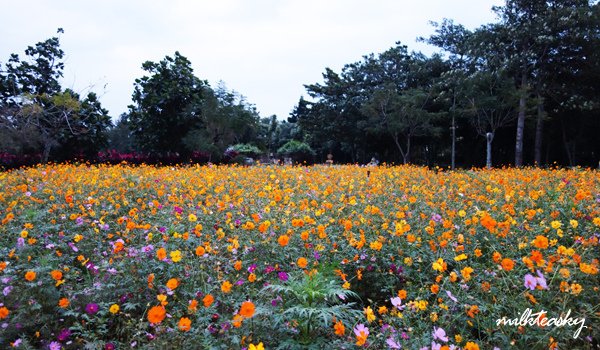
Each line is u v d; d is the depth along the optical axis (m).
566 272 2.84
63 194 6.58
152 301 3.20
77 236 4.09
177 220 4.86
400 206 5.50
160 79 22.39
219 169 13.12
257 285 3.50
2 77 19.59
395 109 29.42
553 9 26.56
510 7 27.02
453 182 8.84
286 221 4.73
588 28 25.08
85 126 20.05
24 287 3.16
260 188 7.64
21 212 5.24
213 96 22.89
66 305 2.93
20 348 2.73
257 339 2.74
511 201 5.75
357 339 2.54
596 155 30.50
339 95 35.62
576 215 4.75
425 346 2.51
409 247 4.06
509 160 33.62
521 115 25.64
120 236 4.66
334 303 3.23
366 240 4.21
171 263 3.50
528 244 3.83
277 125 53.75
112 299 3.25
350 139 35.72
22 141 18.19
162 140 22.44
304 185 8.26
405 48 35.44
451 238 4.08
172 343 2.62
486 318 2.82
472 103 26.09
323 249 4.02
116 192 6.95
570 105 26.70
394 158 36.72
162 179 8.67
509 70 27.06
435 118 29.36
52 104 18.98
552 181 8.43
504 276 3.21
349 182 8.37
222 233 4.14
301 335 2.83
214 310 2.86
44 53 20.52
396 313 2.91
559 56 27.19
